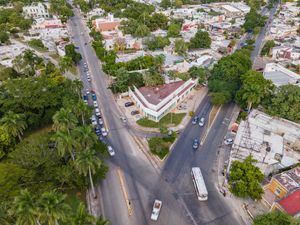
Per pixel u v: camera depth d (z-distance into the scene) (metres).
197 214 50.47
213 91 91.81
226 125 78.81
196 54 135.00
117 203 52.75
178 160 65.00
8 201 42.09
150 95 87.12
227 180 56.97
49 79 84.25
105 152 62.41
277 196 52.50
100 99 94.31
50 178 49.25
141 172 61.12
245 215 49.97
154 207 50.78
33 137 69.69
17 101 69.44
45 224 41.94
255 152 63.94
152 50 137.50
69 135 49.31
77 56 119.31
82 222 36.31
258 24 179.38
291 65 115.06
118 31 158.62
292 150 67.31
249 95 74.88
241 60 103.44
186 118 82.75
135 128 77.88
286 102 73.69
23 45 139.75
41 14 192.00
